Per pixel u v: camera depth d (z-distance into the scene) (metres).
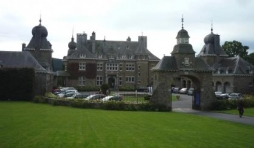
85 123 26.94
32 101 53.47
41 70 59.66
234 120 32.97
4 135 20.55
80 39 92.75
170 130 24.42
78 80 87.19
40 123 26.25
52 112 35.66
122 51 95.88
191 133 23.20
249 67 74.31
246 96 55.75
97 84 92.69
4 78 55.06
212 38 83.75
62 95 55.34
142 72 94.38
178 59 45.38
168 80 44.59
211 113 41.00
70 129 23.42
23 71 55.75
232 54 97.56
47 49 74.12
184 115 37.19
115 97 46.97
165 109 43.78
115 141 19.28
